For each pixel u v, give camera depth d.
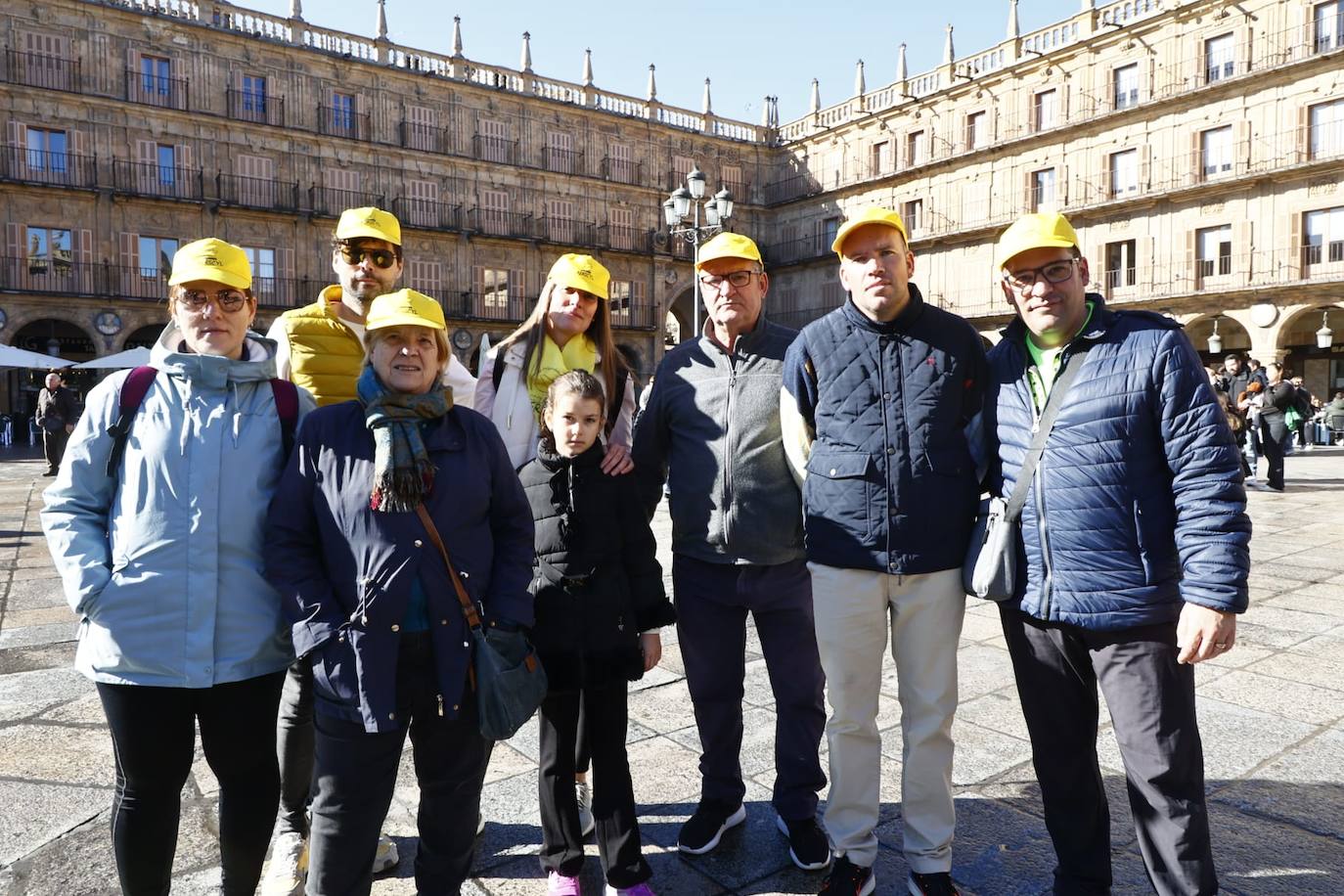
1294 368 29.56
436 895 2.32
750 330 3.13
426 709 2.25
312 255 32.03
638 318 39.12
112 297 28.31
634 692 4.62
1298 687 4.51
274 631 2.33
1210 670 4.80
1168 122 29.48
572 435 2.69
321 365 2.98
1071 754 2.55
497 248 35.91
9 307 27.05
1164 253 29.75
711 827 3.01
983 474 2.76
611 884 2.62
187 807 3.33
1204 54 28.69
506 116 35.88
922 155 36.81
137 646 2.20
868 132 38.88
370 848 2.22
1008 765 3.62
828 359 2.80
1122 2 30.86
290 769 2.72
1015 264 2.48
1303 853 2.87
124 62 28.45
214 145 30.09
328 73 32.12
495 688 2.26
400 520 2.22
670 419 3.24
